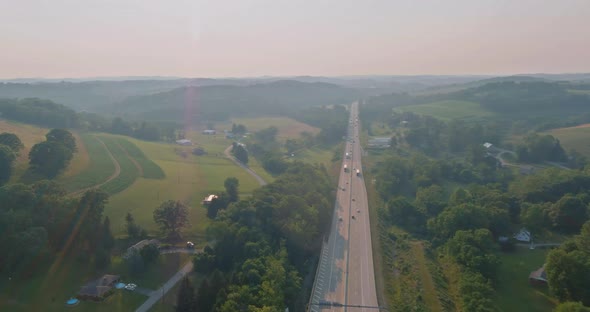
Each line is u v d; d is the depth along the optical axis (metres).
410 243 178.75
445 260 159.38
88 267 142.00
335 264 156.88
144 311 120.56
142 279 138.62
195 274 143.62
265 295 115.44
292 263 153.62
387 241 181.88
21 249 130.25
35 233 134.25
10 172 191.12
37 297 123.50
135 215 184.88
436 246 174.12
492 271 139.25
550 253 133.00
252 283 122.69
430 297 134.75
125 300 125.81
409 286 142.38
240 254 148.00
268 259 135.75
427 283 143.62
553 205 188.38
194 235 174.00
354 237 181.75
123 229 170.00
